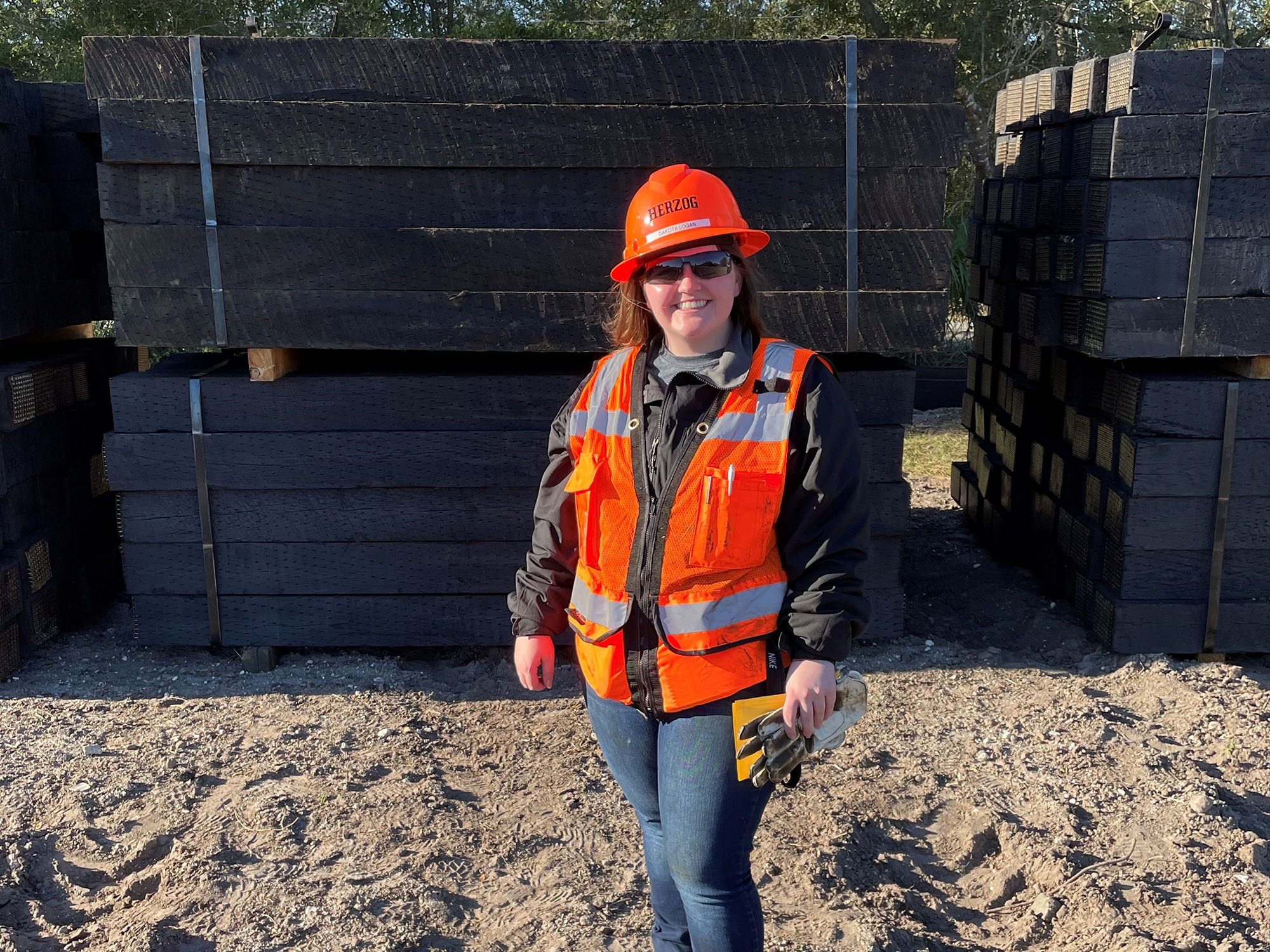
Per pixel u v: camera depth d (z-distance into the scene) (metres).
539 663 2.36
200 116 3.93
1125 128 4.00
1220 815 3.35
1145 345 4.17
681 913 2.25
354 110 3.94
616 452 2.12
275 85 3.93
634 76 3.94
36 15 11.88
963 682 4.34
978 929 2.93
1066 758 3.70
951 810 3.42
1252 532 4.34
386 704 4.14
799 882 3.04
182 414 4.27
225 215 4.01
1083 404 5.04
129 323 4.06
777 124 3.97
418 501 4.35
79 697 4.21
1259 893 2.99
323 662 4.56
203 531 4.34
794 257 4.05
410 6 13.75
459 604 4.43
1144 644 4.47
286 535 4.36
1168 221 4.07
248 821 3.28
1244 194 4.04
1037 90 5.01
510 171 4.00
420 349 4.10
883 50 3.93
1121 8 12.22
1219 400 4.25
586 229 4.04
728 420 2.04
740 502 2.00
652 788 2.18
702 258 2.04
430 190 4.02
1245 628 4.43
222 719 4.01
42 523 4.77
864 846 3.24
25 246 4.61
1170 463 4.30
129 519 4.36
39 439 4.69
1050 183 4.78
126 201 4.00
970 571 5.72
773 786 2.08
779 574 2.08
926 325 4.11
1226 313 4.12
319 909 2.86
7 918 2.89
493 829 3.31
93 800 3.39
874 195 4.03
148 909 2.90
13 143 4.55
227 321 4.07
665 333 2.17
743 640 2.02
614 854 3.20
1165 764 3.66
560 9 13.42
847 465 2.02
